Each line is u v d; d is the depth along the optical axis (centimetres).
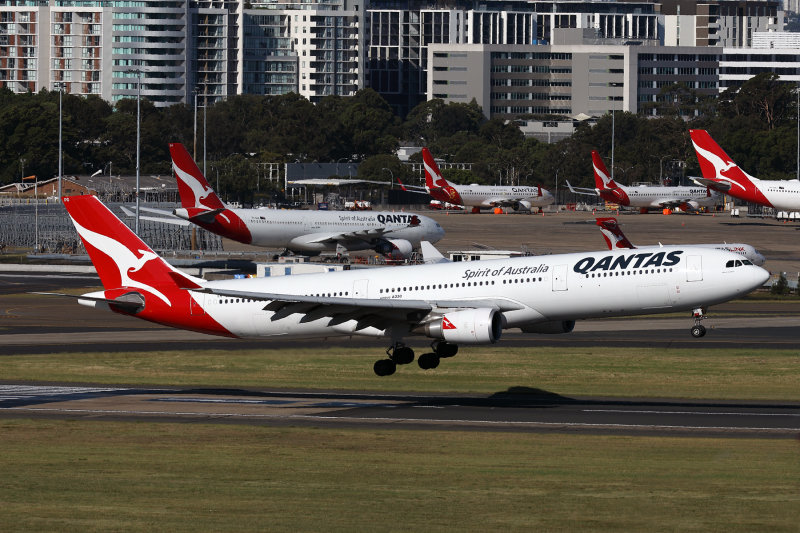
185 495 15575
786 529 13638
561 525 13825
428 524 13888
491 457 18625
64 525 13825
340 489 15988
